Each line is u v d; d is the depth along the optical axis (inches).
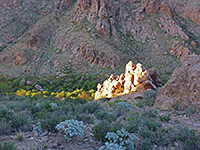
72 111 278.8
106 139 158.2
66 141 156.9
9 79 1776.6
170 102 328.8
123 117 249.6
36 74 1892.2
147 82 561.0
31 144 146.8
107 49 2010.3
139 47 2233.0
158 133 173.3
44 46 2407.7
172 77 369.4
